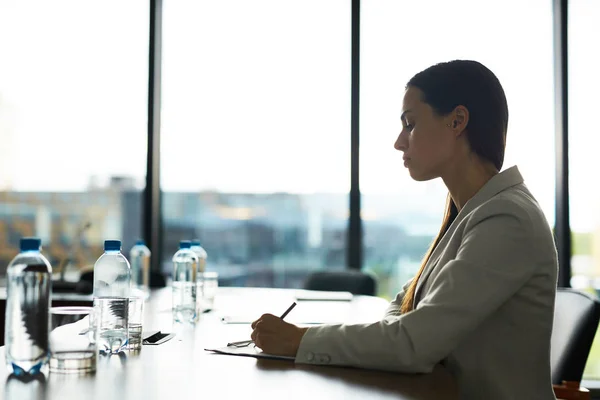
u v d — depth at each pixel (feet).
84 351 3.37
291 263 12.47
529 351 3.85
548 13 12.23
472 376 3.90
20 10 12.44
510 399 3.82
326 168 12.42
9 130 12.33
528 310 3.83
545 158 12.10
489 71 4.27
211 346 4.27
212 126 12.54
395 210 12.30
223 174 12.52
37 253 3.34
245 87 12.53
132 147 12.50
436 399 2.97
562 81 12.00
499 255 3.67
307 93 12.46
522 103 12.16
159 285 10.69
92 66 12.48
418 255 12.25
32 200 12.33
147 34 12.55
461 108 4.20
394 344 3.51
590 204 11.94
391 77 12.40
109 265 5.31
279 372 3.48
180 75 12.61
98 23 12.52
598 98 12.01
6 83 12.37
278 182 12.46
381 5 12.44
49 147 12.38
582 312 4.97
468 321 3.54
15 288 3.27
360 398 2.97
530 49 12.21
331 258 12.42
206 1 12.67
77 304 8.58
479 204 4.10
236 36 12.59
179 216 12.58
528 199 4.02
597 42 12.05
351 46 12.39
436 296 3.62
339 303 7.79
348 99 12.41
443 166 4.30
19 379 3.17
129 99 12.51
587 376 11.66
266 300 8.02
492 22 12.30
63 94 12.43
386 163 12.30
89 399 2.81
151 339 4.52
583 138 12.00
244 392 3.03
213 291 8.34
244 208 12.49
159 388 3.06
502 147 4.29
